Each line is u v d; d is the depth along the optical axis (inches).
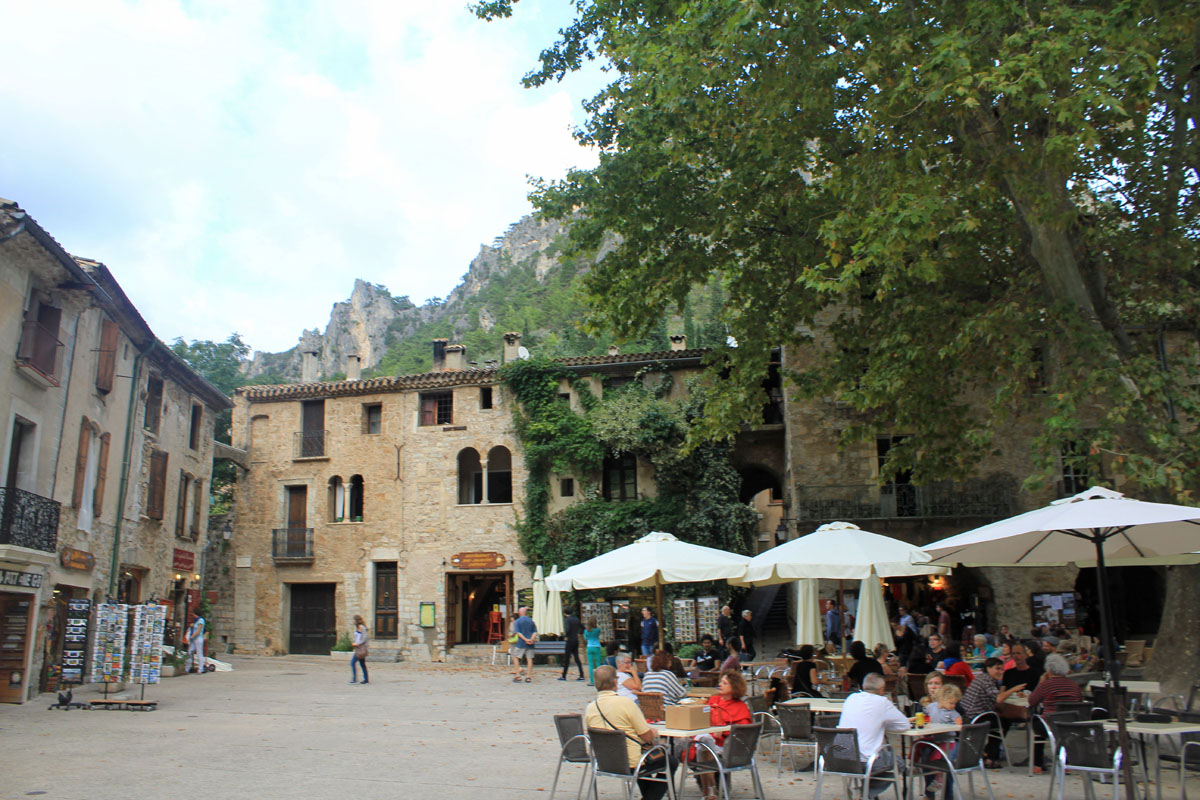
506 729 535.5
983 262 645.9
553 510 1201.4
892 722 323.9
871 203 507.2
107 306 799.1
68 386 745.0
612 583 554.9
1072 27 442.9
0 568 621.0
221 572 1298.0
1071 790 361.4
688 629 1077.8
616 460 1215.6
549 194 706.8
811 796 354.0
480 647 1194.6
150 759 429.4
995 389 1013.2
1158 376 515.2
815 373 735.1
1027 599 995.9
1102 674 565.6
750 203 662.5
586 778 385.1
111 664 658.8
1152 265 558.6
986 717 404.2
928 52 484.4
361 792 352.5
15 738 497.4
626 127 664.4
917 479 690.2
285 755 441.4
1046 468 527.2
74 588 773.9
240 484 1321.4
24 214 609.6
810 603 676.1
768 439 1188.5
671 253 703.1
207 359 1835.6
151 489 948.6
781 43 514.3
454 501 1237.7
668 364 1202.6
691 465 1132.5
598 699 324.5
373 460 1280.8
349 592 1251.8
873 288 657.6
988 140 539.5
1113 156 566.6
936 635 587.8
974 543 347.9
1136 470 490.3
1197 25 508.1
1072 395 524.4
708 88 569.0
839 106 564.1
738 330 720.3
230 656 1242.0
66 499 744.3
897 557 522.3
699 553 574.2
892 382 618.5
